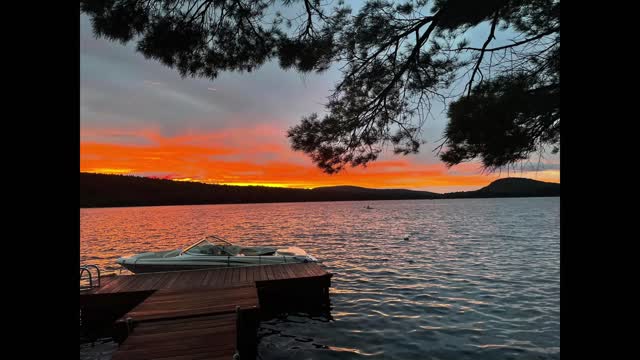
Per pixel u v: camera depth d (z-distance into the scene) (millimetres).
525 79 4234
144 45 4219
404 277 14781
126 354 5371
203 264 11742
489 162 4438
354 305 10633
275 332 8469
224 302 7801
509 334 8164
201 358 5250
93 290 9430
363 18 4930
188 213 110562
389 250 23578
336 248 24703
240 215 89000
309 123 5555
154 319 6789
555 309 10094
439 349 7363
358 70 5258
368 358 6992
